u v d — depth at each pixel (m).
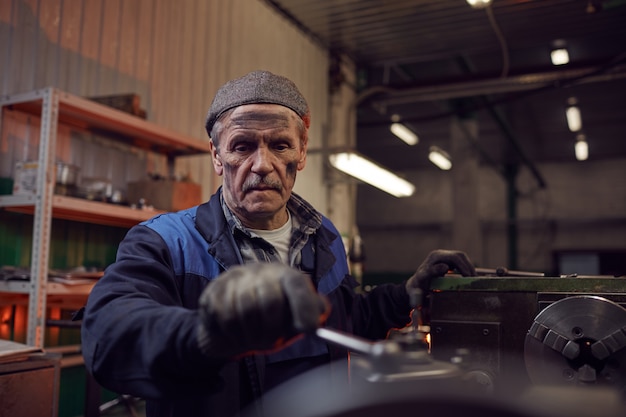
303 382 0.99
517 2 4.95
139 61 3.55
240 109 1.05
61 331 3.06
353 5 5.01
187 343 0.65
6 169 2.78
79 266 3.18
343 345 0.49
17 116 2.85
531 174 11.85
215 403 1.00
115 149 3.36
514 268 11.58
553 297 1.10
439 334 1.19
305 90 5.45
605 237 11.24
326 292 1.23
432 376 0.49
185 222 1.15
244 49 4.55
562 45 6.02
